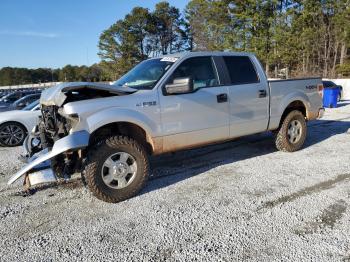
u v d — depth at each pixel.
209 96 4.78
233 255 2.86
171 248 3.01
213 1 45.09
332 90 13.95
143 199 4.15
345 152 6.02
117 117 3.98
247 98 5.25
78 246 3.12
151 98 4.27
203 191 4.32
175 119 4.47
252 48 41.31
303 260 2.75
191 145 4.73
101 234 3.32
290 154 6.01
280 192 4.18
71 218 3.72
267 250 2.91
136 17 61.69
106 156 3.95
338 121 9.98
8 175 5.59
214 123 4.87
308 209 3.66
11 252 3.06
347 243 2.97
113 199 4.03
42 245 3.16
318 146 6.56
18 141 8.50
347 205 3.73
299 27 39.19
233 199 4.02
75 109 3.80
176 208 3.84
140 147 4.17
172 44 67.38
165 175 5.07
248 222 3.43
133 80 4.79
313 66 40.00
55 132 4.23
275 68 42.66
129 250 3.01
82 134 3.79
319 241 3.02
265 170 5.10
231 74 5.18
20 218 3.78
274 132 6.16
